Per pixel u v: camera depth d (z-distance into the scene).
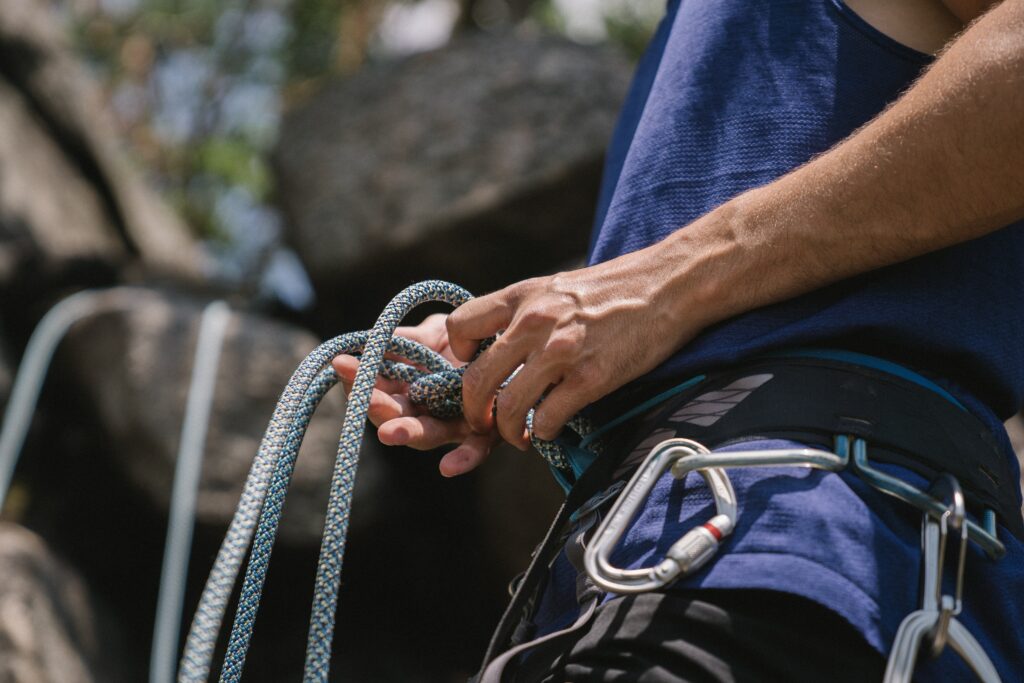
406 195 4.06
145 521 3.60
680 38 1.08
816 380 0.87
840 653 0.76
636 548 0.84
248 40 7.30
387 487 3.83
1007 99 0.80
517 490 3.64
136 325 3.67
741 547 0.79
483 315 0.99
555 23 6.77
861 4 1.01
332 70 7.11
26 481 3.72
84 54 7.02
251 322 3.78
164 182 6.96
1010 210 0.83
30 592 3.28
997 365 0.93
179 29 7.26
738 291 0.91
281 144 4.54
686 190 1.00
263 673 3.77
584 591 0.87
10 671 3.05
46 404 3.75
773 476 0.82
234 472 3.51
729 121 1.01
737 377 0.89
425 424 1.04
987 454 0.90
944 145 0.83
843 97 0.99
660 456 0.84
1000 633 0.84
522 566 3.69
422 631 4.04
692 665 0.77
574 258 4.04
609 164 1.18
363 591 3.97
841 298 0.91
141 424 3.54
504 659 0.87
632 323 0.92
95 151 4.46
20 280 3.89
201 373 3.56
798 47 1.01
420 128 4.21
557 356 0.93
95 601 3.57
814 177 0.90
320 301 4.25
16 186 4.03
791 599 0.78
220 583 0.85
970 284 0.93
